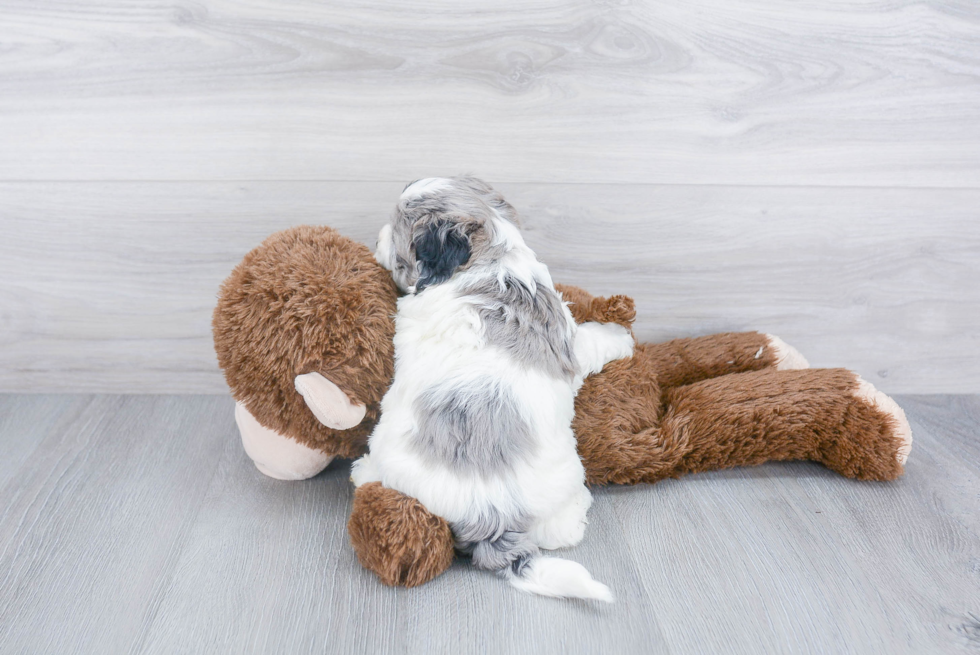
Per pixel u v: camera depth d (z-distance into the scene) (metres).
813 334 1.74
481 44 1.43
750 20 1.43
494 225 1.25
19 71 1.41
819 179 1.58
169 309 1.65
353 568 1.20
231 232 1.58
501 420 1.14
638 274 1.65
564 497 1.21
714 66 1.47
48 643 1.04
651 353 1.62
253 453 1.39
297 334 1.19
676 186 1.57
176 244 1.58
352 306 1.21
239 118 1.47
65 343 1.67
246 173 1.52
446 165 1.53
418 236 1.21
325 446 1.34
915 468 1.50
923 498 1.40
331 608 1.11
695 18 1.42
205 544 1.25
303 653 1.03
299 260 1.24
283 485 1.41
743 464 1.46
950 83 1.51
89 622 1.08
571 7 1.40
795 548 1.26
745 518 1.33
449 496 1.14
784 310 1.71
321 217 1.57
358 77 1.44
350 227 1.58
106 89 1.44
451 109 1.48
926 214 1.62
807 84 1.50
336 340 1.20
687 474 1.46
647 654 1.04
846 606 1.13
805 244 1.64
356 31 1.41
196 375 1.72
